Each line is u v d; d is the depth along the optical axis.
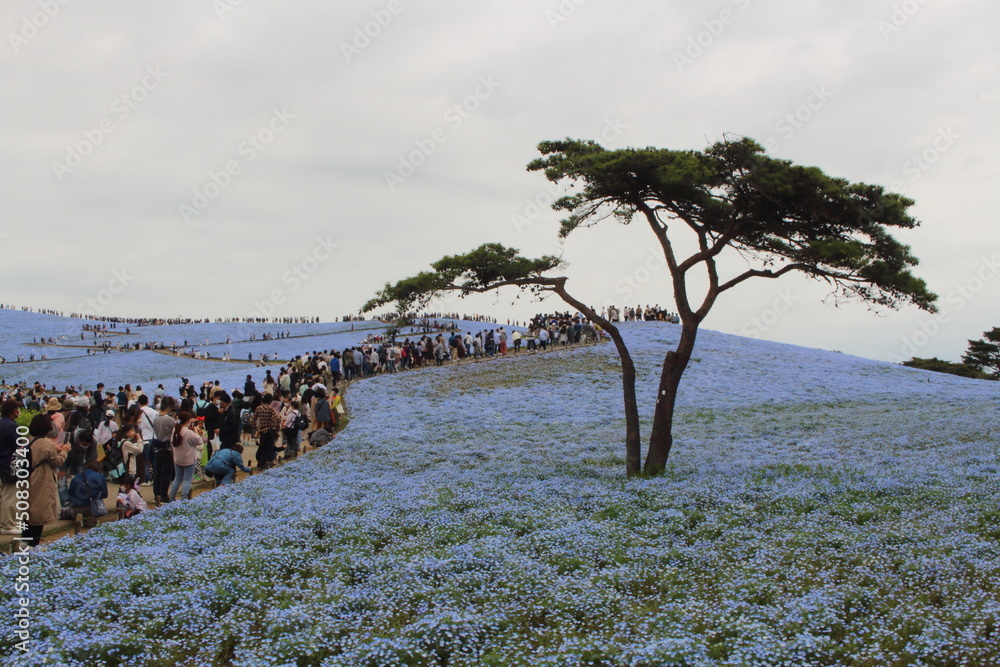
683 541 13.66
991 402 41.22
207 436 24.84
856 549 12.32
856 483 18.39
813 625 9.17
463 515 16.30
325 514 16.66
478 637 9.29
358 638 9.23
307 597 10.95
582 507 17.08
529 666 8.19
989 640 8.52
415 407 42.06
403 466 24.89
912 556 11.67
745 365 58.62
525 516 15.82
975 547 11.86
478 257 22.45
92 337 99.88
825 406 42.94
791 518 14.87
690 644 8.38
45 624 9.48
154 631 9.73
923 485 17.61
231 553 13.10
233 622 10.03
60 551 13.23
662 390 22.06
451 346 59.66
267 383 38.09
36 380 72.38
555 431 34.59
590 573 11.87
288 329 103.69
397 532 15.09
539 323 67.94
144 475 19.48
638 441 21.91
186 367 75.94
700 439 30.94
